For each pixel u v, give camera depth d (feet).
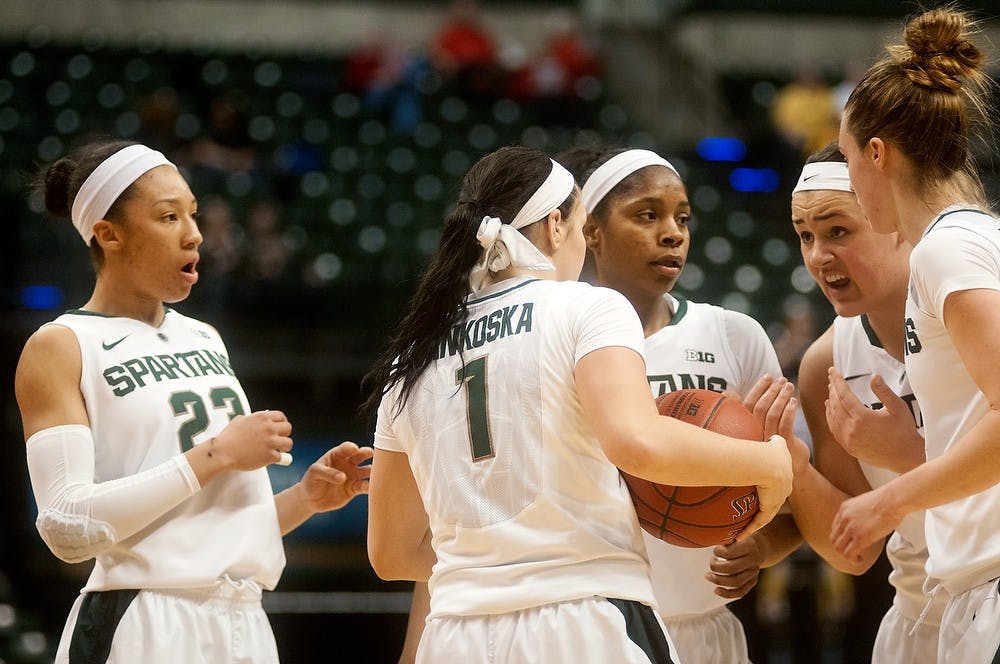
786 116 149.69
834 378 33.14
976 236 27.25
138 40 156.87
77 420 31.55
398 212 127.13
